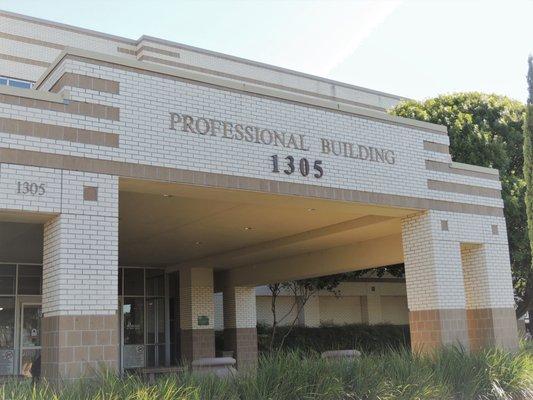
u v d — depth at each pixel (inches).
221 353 945.5
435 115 856.9
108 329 390.6
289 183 490.3
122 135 420.8
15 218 398.0
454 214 593.3
